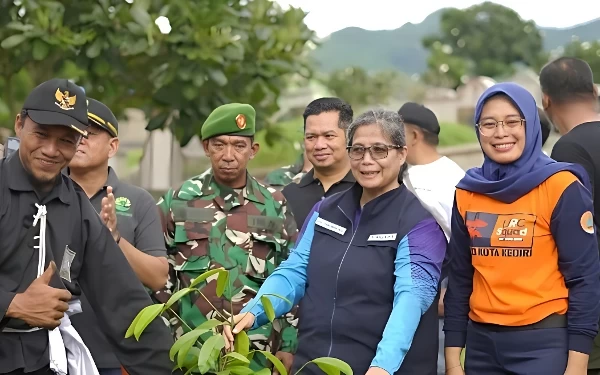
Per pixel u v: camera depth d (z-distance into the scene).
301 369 3.54
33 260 3.22
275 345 4.50
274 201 4.57
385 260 3.66
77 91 3.24
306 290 3.82
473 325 3.80
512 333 3.66
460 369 3.87
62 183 3.33
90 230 3.36
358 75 41.53
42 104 3.17
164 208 4.49
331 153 4.97
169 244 4.43
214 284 4.35
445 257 3.98
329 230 3.80
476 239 3.74
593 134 4.21
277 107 8.30
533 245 3.62
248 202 4.51
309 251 3.85
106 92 7.81
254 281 4.41
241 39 7.59
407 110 5.38
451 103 39.72
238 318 3.62
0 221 3.18
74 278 3.34
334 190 5.01
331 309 3.70
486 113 3.74
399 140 3.71
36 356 3.26
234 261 4.39
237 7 7.95
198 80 7.25
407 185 5.15
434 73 48.81
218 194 4.49
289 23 7.88
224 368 3.46
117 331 3.41
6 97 8.18
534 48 69.38
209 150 4.51
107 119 4.33
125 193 4.36
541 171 3.64
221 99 7.64
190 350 3.49
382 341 3.48
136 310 3.41
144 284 4.15
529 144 3.69
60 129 3.19
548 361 3.59
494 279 3.69
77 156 4.26
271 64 7.68
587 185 3.67
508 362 3.67
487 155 3.78
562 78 4.39
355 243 3.72
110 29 7.32
